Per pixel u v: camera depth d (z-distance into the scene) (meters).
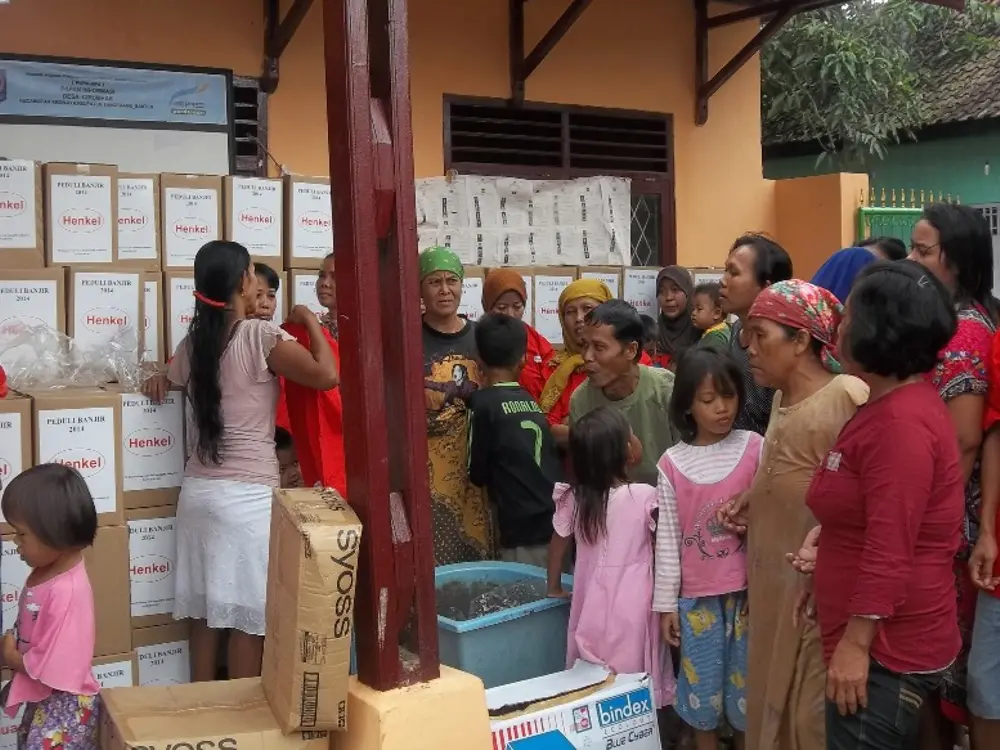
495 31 5.92
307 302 4.11
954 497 2.07
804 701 2.41
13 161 3.58
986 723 2.56
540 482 3.63
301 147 5.30
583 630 3.01
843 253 3.06
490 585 3.45
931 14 11.82
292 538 1.89
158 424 3.52
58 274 3.56
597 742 2.57
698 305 4.78
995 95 10.61
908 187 11.15
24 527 2.56
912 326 2.00
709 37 6.84
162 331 3.78
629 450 3.11
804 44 9.34
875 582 1.98
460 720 1.97
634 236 6.57
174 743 1.86
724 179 6.98
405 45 1.96
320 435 3.43
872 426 2.05
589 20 6.30
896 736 2.07
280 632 1.95
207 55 5.01
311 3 4.84
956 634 2.12
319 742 1.94
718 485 2.82
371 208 1.93
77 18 4.69
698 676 2.85
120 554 3.37
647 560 2.99
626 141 6.57
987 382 2.52
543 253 5.71
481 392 3.72
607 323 3.45
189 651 3.57
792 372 2.51
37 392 3.37
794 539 2.47
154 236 3.81
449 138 5.80
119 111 4.81
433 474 3.80
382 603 1.96
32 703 2.64
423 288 3.91
